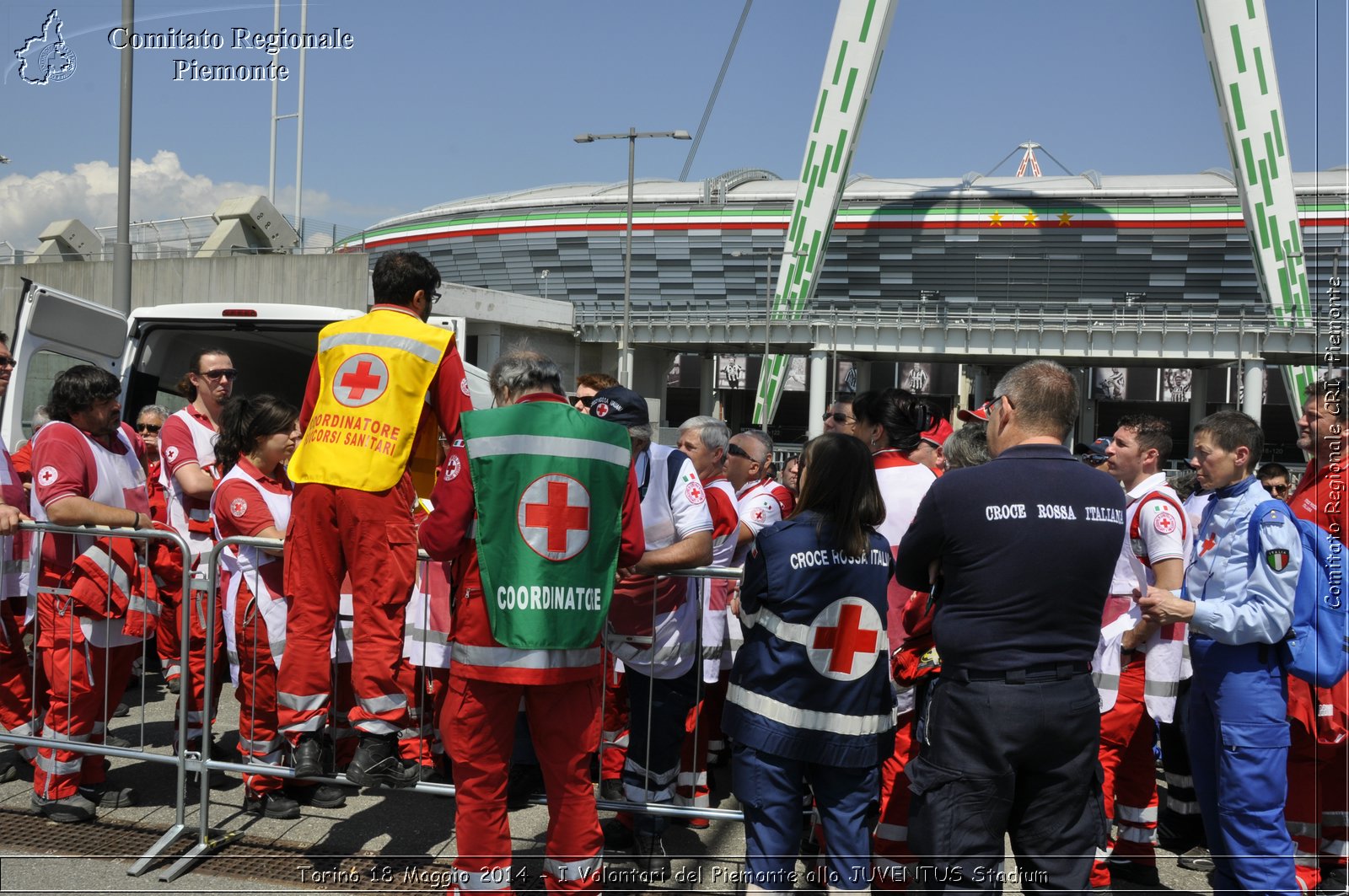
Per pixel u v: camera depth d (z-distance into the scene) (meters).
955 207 71.75
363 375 3.75
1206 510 3.80
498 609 3.19
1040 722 2.84
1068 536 2.87
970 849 2.88
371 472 3.68
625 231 77.50
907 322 52.97
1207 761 3.70
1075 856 2.91
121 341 7.83
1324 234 63.12
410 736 4.07
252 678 4.29
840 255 74.81
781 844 3.21
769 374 63.62
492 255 83.06
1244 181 52.38
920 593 3.54
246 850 4.05
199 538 5.29
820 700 3.16
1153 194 69.06
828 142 60.44
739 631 5.16
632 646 4.09
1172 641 4.09
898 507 4.11
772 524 3.30
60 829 4.18
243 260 29.31
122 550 4.44
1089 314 50.81
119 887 3.64
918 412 4.32
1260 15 51.09
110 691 4.57
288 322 7.76
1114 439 4.22
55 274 30.80
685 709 4.18
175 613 5.41
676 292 78.50
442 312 44.09
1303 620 3.54
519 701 3.35
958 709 2.92
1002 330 50.88
